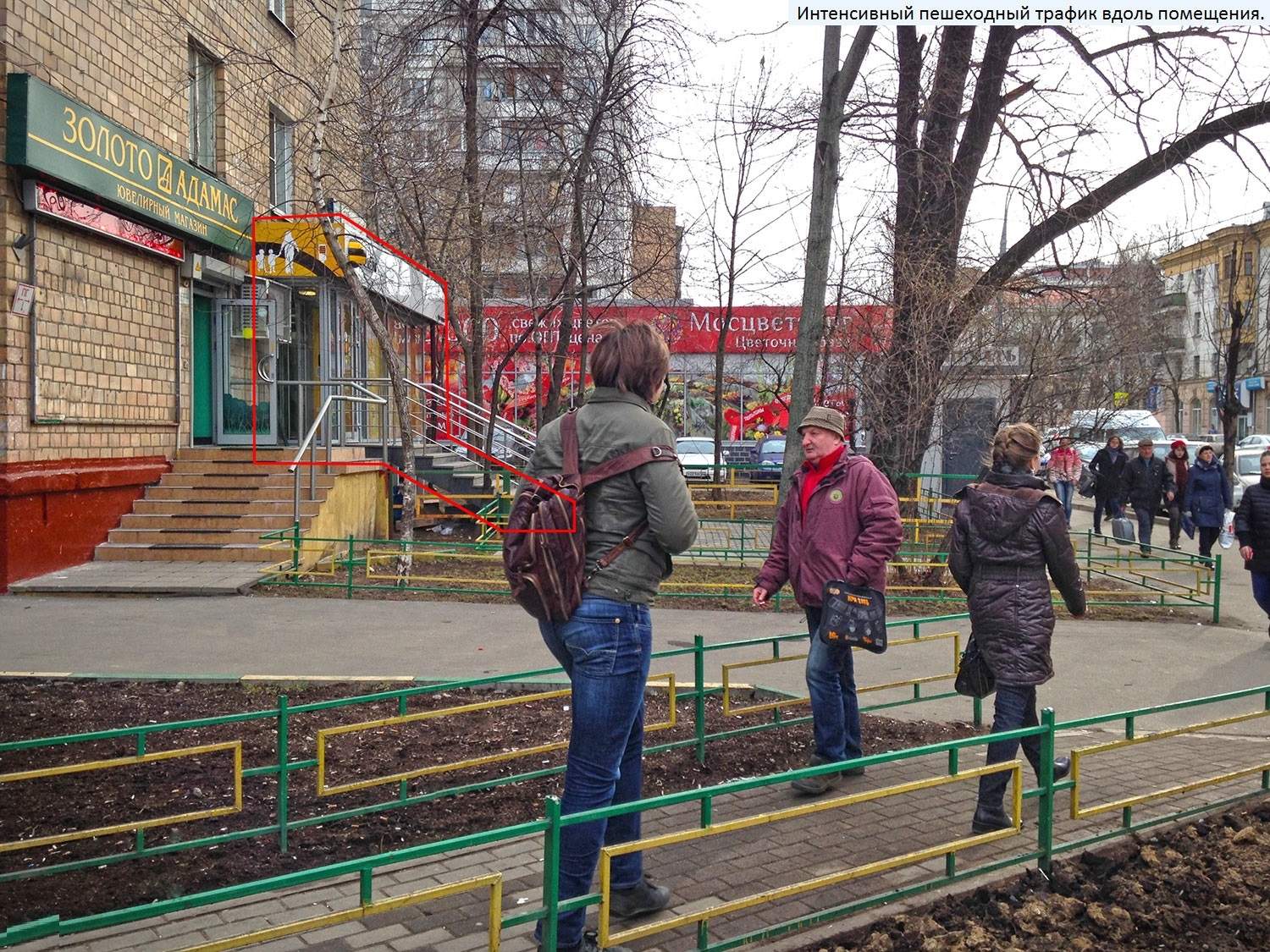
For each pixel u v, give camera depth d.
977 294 12.78
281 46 17.70
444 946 3.47
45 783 4.97
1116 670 8.62
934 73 14.12
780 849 4.33
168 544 12.50
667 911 3.74
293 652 8.29
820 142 10.45
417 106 16.78
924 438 12.96
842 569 4.96
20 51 10.84
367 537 15.44
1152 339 17.81
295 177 16.12
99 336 12.46
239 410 16.20
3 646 8.32
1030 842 4.39
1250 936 3.59
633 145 17.45
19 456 10.94
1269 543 9.10
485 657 8.27
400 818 4.69
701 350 30.41
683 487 3.27
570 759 3.29
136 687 6.93
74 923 2.16
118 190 12.30
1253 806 4.79
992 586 4.62
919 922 3.58
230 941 2.39
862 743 6.08
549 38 16.94
